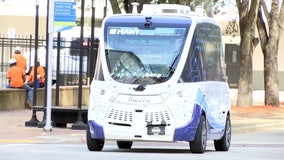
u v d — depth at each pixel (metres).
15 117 60.31
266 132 61.81
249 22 81.19
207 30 40.38
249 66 82.56
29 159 33.19
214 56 41.38
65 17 49.78
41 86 71.44
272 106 84.44
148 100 36.66
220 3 98.12
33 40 77.38
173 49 37.84
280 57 128.25
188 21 38.53
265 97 85.75
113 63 37.94
